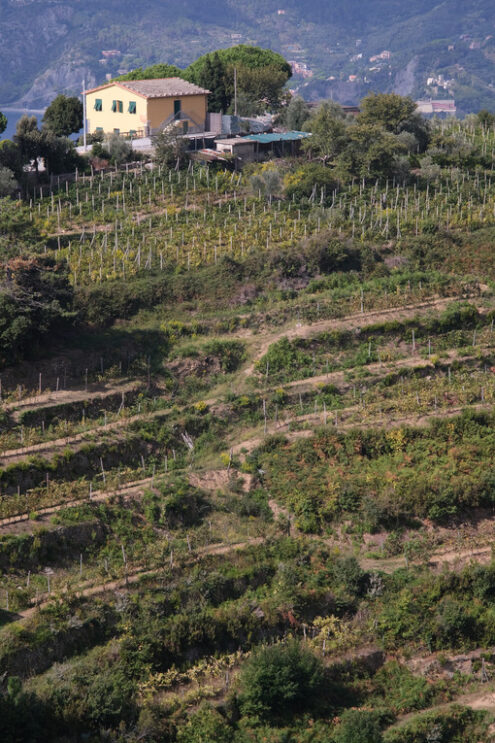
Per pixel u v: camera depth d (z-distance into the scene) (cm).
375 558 4906
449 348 6306
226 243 7406
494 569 4697
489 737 4147
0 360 5550
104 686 3978
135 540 4809
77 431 5334
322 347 6219
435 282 6812
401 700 4306
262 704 4131
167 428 5572
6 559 4475
